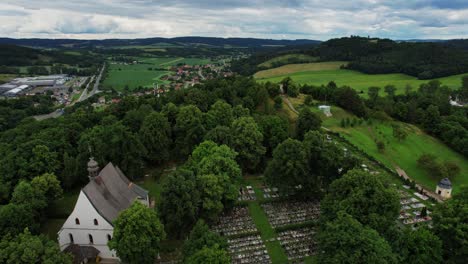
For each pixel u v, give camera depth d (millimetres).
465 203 61938
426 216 84500
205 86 169750
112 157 95312
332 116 162875
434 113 154000
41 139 101000
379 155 126938
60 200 91062
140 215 58094
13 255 50906
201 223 60125
